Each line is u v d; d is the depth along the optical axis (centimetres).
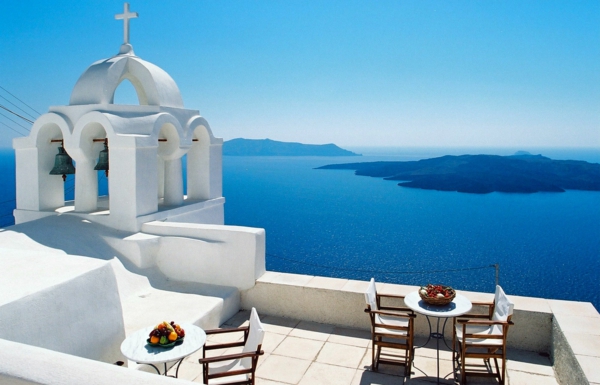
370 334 625
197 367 534
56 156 867
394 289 639
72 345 415
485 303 536
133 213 766
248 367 426
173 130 880
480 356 480
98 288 453
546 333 559
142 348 410
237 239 706
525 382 495
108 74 827
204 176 1008
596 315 539
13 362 265
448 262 5859
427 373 520
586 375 403
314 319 669
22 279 416
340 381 503
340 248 6675
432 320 605
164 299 661
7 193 7456
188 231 744
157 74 906
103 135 857
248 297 709
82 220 798
